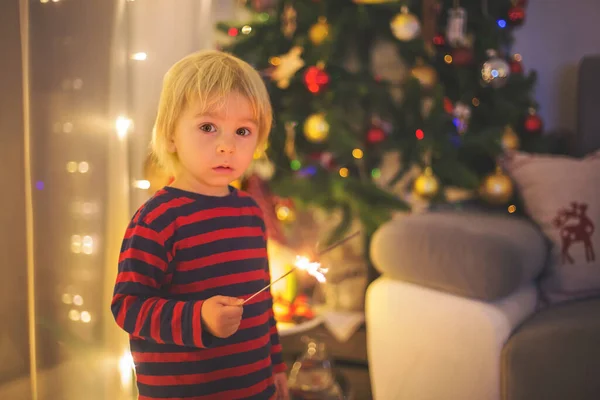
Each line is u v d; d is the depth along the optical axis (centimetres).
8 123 109
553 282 153
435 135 172
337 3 179
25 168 111
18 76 109
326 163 170
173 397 95
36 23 114
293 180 167
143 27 122
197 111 96
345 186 162
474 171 185
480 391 133
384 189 180
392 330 145
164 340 89
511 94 196
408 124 181
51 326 119
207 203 100
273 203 185
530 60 221
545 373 121
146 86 123
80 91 118
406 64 202
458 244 138
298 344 185
